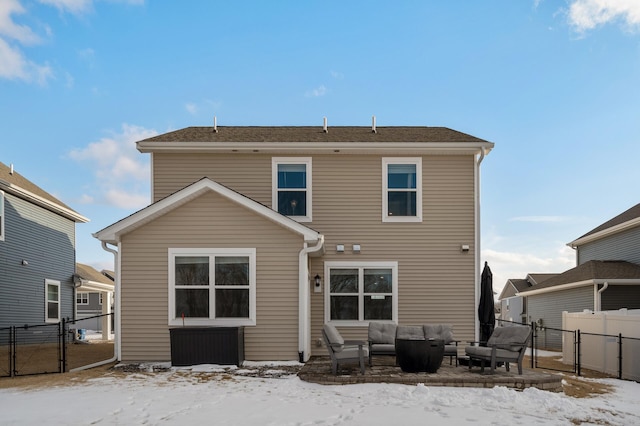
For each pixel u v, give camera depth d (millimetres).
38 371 10180
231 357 10078
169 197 10695
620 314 11820
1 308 15133
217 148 12914
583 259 23562
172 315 10711
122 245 10883
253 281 10781
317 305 12820
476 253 12914
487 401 7191
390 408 6715
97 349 15797
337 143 12844
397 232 13039
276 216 10734
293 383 8414
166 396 7402
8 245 15586
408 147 12906
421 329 10852
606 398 8117
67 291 19734
